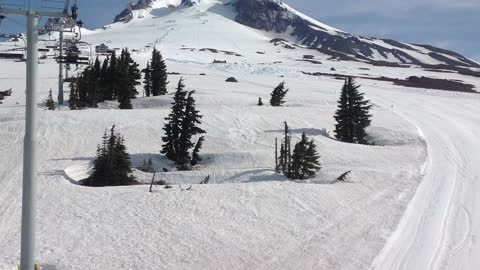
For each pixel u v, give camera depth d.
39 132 34.22
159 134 35.94
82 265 12.95
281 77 84.62
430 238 15.81
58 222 16.56
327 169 27.67
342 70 112.25
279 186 22.38
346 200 20.47
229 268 13.10
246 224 16.88
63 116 38.28
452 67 138.12
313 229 16.48
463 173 26.52
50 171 24.84
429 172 26.55
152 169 30.09
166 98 51.22
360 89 69.56
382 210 18.89
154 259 13.55
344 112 37.78
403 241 15.52
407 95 64.56
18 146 30.00
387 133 38.69
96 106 49.00
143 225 16.45
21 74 73.94
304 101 53.69
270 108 45.75
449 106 55.53
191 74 81.12
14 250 13.91
